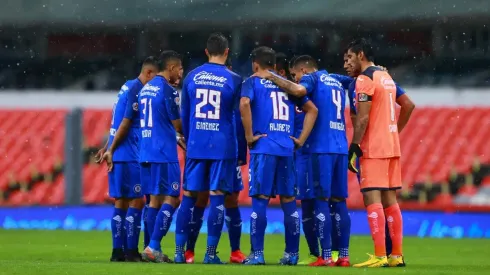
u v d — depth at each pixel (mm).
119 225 40094
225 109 37250
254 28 98312
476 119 83688
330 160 37062
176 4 99812
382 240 35969
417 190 76125
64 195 79938
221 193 37312
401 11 95750
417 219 69125
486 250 52344
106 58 101250
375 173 36062
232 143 37375
